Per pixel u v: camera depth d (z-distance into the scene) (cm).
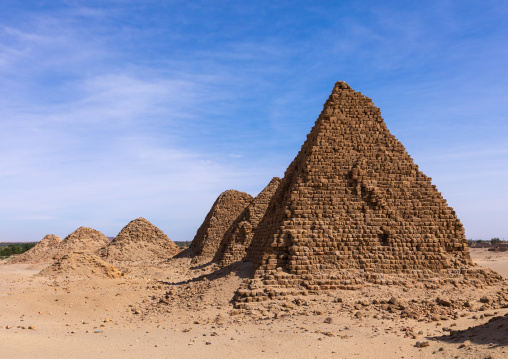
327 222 3384
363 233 3394
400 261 3359
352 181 3556
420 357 1802
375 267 3297
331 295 3017
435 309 2758
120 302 3434
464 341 1881
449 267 3438
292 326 2436
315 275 3161
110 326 2700
